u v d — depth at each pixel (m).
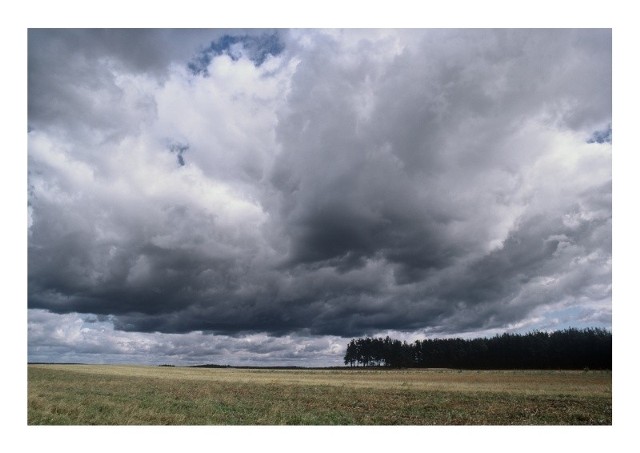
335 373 85.00
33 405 23.19
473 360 104.88
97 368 84.94
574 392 34.50
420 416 24.03
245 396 32.44
